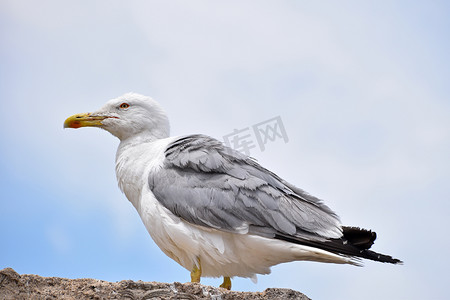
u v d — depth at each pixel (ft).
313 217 34.71
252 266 35.14
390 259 33.27
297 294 29.17
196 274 34.58
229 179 34.71
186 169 35.60
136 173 37.22
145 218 35.65
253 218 33.86
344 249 33.65
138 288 28.09
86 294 27.45
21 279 27.32
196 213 34.01
